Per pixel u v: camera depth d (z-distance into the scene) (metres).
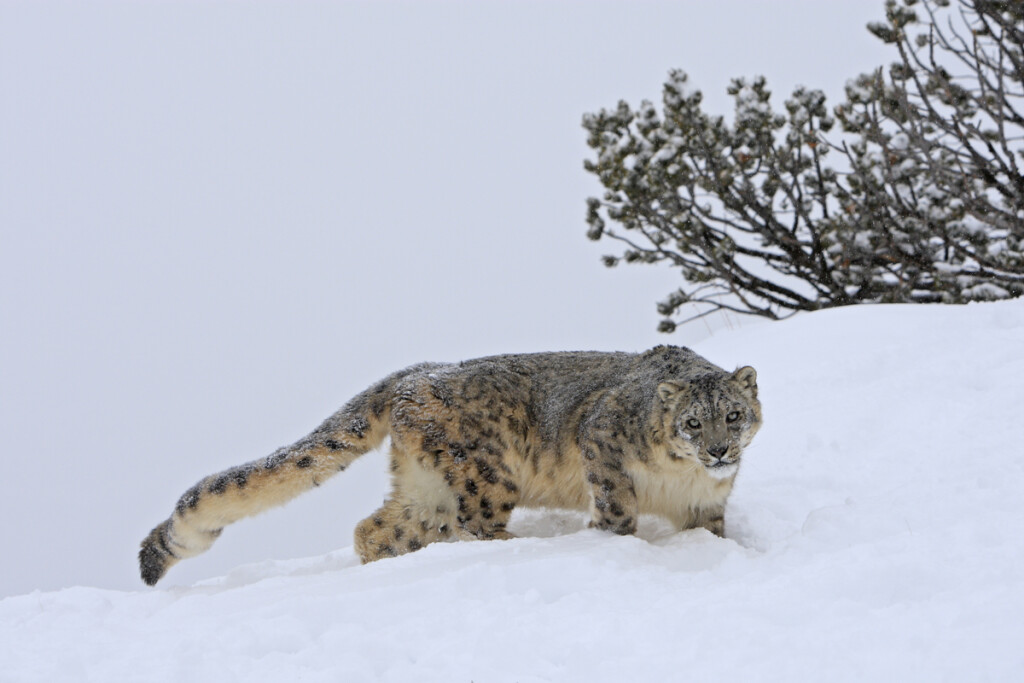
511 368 18.95
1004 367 21.00
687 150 37.38
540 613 12.45
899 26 34.56
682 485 16.98
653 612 12.14
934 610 11.09
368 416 18.81
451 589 13.38
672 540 16.27
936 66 34.31
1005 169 34.75
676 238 38.19
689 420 16.06
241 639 12.12
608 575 13.81
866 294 38.38
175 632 12.81
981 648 10.05
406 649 11.77
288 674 11.12
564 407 18.52
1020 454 17.08
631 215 37.75
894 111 36.09
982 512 14.38
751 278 39.31
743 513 17.36
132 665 11.67
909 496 15.62
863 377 22.56
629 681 10.48
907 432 19.27
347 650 11.70
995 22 35.22
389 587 13.45
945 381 20.98
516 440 18.50
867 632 10.77
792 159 38.16
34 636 13.15
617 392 17.78
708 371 16.94
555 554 15.07
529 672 10.90
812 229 38.28
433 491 18.61
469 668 11.04
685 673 10.47
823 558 13.45
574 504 18.72
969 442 18.14
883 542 13.47
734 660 10.61
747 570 13.88
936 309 25.98
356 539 18.61
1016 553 12.37
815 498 17.62
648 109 38.06
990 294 33.88
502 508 18.42
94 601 14.97
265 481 17.91
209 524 17.92
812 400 22.00
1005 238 36.09
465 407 18.12
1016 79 35.88
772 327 27.97
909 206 36.44
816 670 10.15
